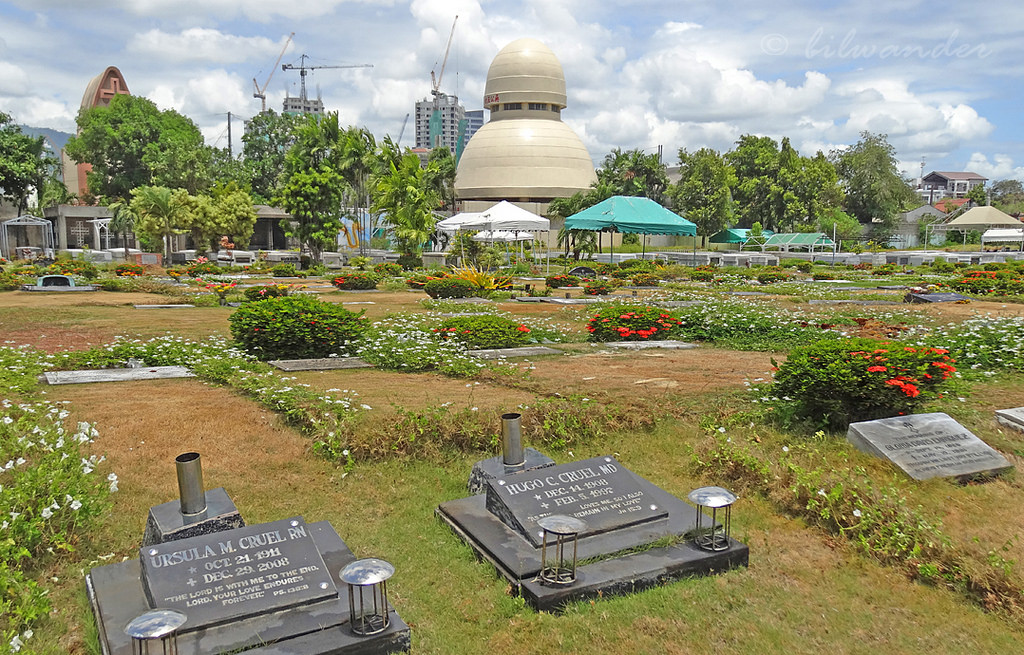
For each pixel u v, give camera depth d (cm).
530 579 455
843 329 1533
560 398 870
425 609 441
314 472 648
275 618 400
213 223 5281
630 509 533
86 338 1406
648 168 6712
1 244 4888
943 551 489
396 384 972
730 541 510
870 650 408
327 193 4959
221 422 770
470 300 2303
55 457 584
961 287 2516
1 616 401
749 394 903
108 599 415
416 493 617
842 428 755
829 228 7175
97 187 6512
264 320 1155
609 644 406
